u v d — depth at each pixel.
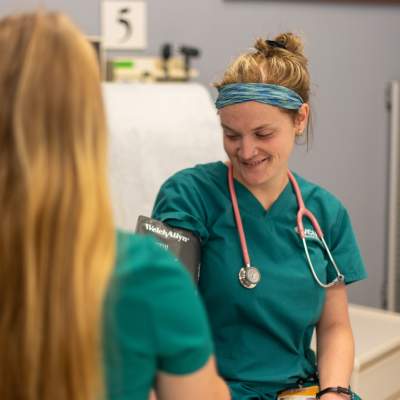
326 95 3.18
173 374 0.88
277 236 1.60
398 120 3.33
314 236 1.64
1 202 0.75
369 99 3.31
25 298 0.74
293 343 1.59
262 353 1.57
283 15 3.00
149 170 2.18
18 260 0.75
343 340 1.65
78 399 0.76
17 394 0.76
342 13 3.16
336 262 1.68
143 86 2.36
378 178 3.39
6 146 0.76
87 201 0.76
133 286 0.83
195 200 1.60
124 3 2.63
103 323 0.79
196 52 2.69
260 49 1.57
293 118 1.55
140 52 2.69
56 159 0.76
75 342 0.75
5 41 0.79
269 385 1.56
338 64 3.19
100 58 2.55
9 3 2.27
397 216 3.38
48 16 0.82
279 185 1.62
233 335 1.57
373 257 3.40
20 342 0.75
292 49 1.58
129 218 2.12
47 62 0.78
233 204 1.60
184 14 2.76
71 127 0.77
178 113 2.29
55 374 0.75
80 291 0.75
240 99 1.48
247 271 1.54
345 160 3.29
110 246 0.78
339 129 3.24
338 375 1.58
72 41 0.79
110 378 0.82
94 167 0.78
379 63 3.31
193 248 1.55
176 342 0.85
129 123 2.20
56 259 0.75
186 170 1.66
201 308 0.88
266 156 1.52
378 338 2.19
